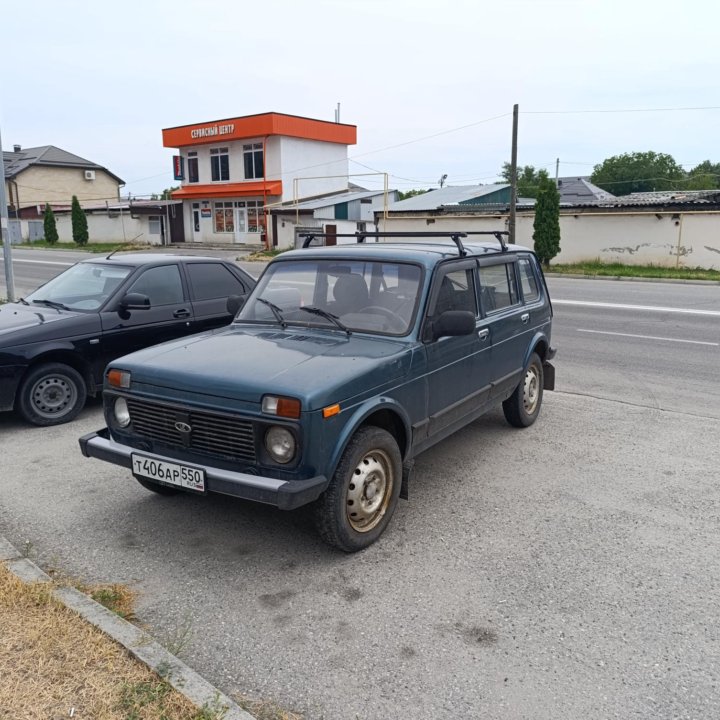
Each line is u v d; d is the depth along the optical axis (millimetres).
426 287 4609
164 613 3502
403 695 2889
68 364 6844
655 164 78750
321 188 41938
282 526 4492
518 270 6195
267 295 5098
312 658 3139
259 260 32719
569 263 28141
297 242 33906
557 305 15641
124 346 7078
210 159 42562
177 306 7543
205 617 3467
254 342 4484
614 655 3143
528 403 6504
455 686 2943
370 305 4691
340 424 3783
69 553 4141
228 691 2918
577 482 5203
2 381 6332
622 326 12570
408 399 4352
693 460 5668
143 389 4148
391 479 4254
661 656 3137
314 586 3748
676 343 10859
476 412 5426
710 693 2896
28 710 2627
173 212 45156
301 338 4555
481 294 5406
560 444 6070
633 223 26375
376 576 3850
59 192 56969
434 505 4789
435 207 35562
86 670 2881
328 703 2846
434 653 3168
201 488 3852
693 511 4684
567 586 3729
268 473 3705
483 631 3330
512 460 5676
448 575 3852
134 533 4398
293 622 3420
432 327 4570
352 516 4039
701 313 14133
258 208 40719
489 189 41125
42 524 4531
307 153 40688
